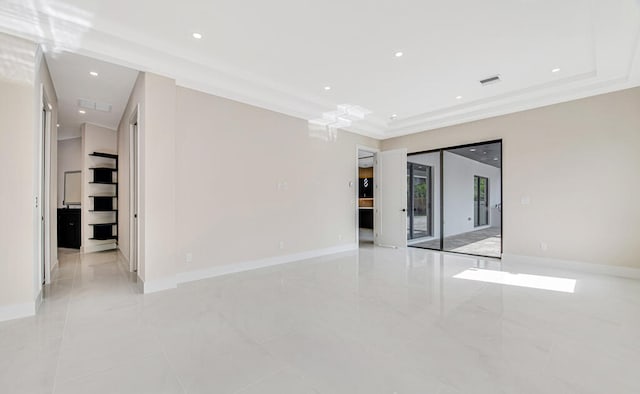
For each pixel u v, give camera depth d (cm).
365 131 650
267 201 493
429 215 830
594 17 269
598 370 190
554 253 471
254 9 272
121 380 181
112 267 475
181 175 393
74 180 701
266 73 407
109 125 627
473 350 216
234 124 450
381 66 386
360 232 998
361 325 260
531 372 188
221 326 258
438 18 284
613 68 371
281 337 238
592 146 437
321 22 292
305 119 555
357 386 175
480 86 450
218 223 430
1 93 267
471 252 611
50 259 407
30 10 264
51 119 400
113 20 291
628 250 409
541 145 484
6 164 269
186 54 357
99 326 257
